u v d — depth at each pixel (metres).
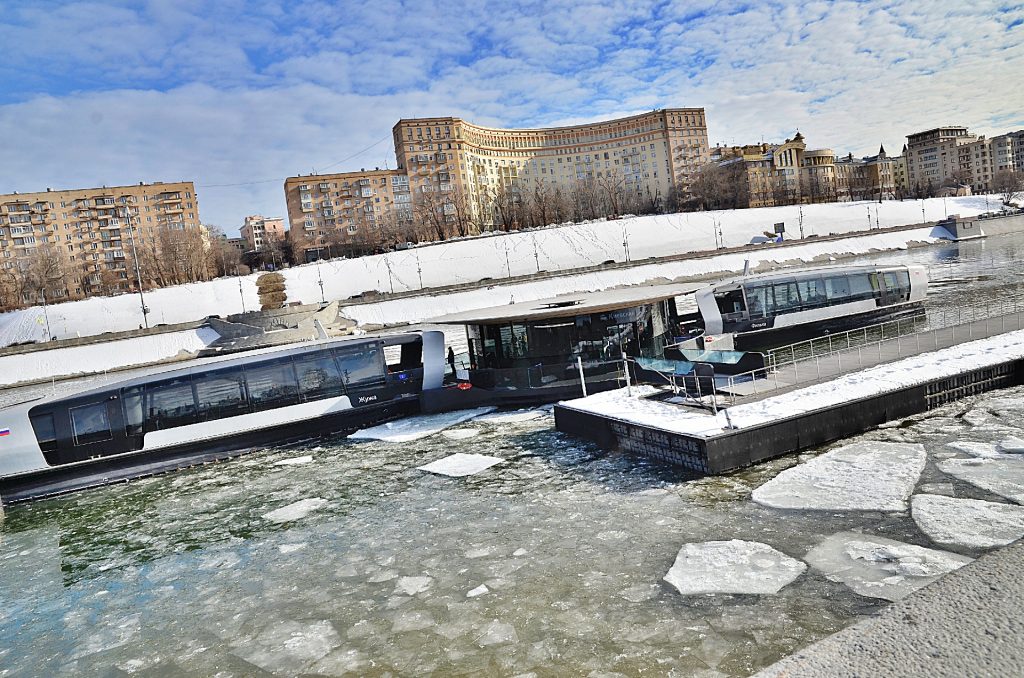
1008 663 3.67
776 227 123.62
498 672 8.62
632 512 13.27
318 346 24.91
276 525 15.80
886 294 33.53
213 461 23.00
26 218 142.12
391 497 16.70
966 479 12.66
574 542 12.30
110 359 79.50
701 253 109.69
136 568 14.31
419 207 153.38
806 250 111.38
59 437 21.30
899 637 4.11
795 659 4.11
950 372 17.91
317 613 10.98
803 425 15.38
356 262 119.12
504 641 9.33
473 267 117.56
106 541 16.34
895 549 10.26
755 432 14.84
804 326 31.09
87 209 146.00
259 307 103.06
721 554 10.94
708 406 17.02
